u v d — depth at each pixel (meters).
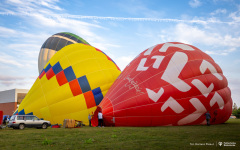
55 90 19.41
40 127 17.34
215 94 16.14
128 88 15.67
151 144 7.73
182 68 15.78
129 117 14.98
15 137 10.16
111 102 15.70
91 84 19.48
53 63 21.11
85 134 11.14
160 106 14.84
